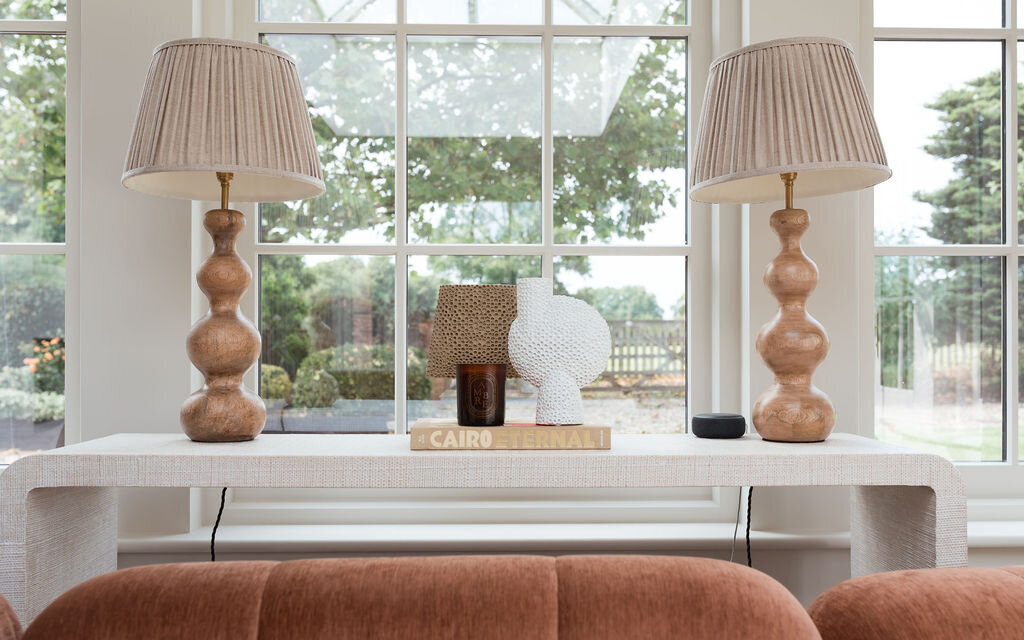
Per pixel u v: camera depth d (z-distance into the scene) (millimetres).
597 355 1512
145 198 1776
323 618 732
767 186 1663
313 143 1532
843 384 1826
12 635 799
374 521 1901
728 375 1916
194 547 1718
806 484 1348
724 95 1485
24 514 1285
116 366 1768
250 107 1422
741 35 1912
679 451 1383
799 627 743
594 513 1917
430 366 1575
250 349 1504
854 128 1410
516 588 756
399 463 1324
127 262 1772
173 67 1419
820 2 1857
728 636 725
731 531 1828
